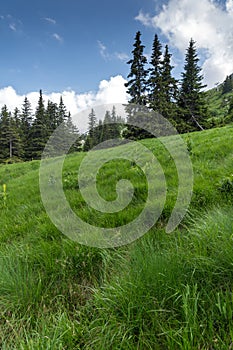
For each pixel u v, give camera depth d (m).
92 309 2.16
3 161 46.59
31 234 3.69
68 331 1.83
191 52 41.75
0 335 2.02
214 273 2.06
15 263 2.80
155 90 29.42
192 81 41.03
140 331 1.77
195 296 1.82
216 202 3.62
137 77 22.47
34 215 4.65
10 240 3.85
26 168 15.09
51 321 2.09
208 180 4.56
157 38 32.97
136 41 22.81
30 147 50.06
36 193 6.72
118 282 2.25
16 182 10.02
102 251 2.86
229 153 6.62
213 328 1.69
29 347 1.66
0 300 2.33
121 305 1.98
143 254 2.60
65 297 2.41
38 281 2.52
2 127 50.06
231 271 2.06
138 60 22.69
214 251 2.30
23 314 2.21
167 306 1.96
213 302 1.85
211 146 7.77
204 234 2.57
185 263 2.28
